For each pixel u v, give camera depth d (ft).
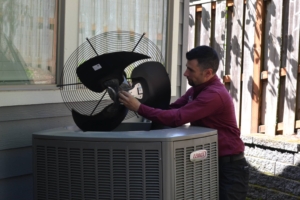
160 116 11.92
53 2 13.44
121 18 15.26
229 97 12.50
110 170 10.68
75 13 13.83
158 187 10.59
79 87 13.33
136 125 13.50
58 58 13.55
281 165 20.39
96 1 14.53
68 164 10.97
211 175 11.74
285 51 22.08
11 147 12.64
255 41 23.03
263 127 22.77
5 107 12.45
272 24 22.33
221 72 24.76
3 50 12.53
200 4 25.94
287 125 21.80
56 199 11.19
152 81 12.73
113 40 14.66
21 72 12.89
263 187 20.92
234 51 24.07
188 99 13.55
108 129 12.32
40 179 11.39
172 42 16.79
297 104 21.67
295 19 21.43
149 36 16.17
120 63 11.89
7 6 12.56
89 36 14.35
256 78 23.00
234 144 12.57
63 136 10.96
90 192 10.83
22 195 13.05
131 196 10.65
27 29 12.97
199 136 11.25
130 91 12.37
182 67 17.49
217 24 24.91
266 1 22.76
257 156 21.47
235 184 12.49
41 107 13.23
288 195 19.76
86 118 12.01
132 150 10.59
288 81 21.72
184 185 10.93
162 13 16.55
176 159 10.71
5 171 12.58
